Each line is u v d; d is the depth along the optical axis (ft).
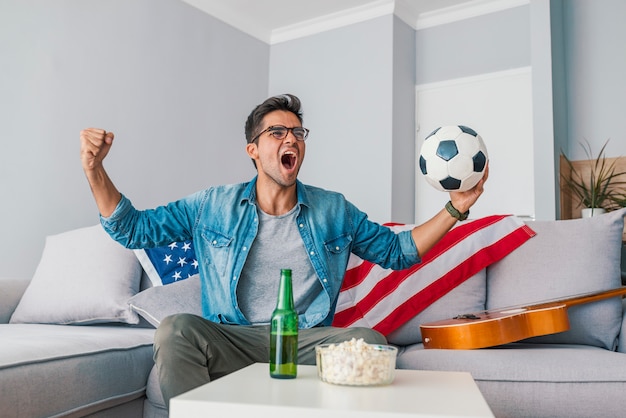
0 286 7.55
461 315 6.29
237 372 3.76
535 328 5.43
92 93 11.99
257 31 16.62
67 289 7.29
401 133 15.20
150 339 6.01
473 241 6.67
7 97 10.48
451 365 5.13
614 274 6.18
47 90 11.14
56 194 11.18
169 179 13.62
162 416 5.43
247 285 5.49
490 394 4.94
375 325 6.54
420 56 16.03
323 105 16.10
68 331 6.20
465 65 15.25
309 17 16.10
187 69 14.26
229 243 5.50
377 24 15.29
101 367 5.09
